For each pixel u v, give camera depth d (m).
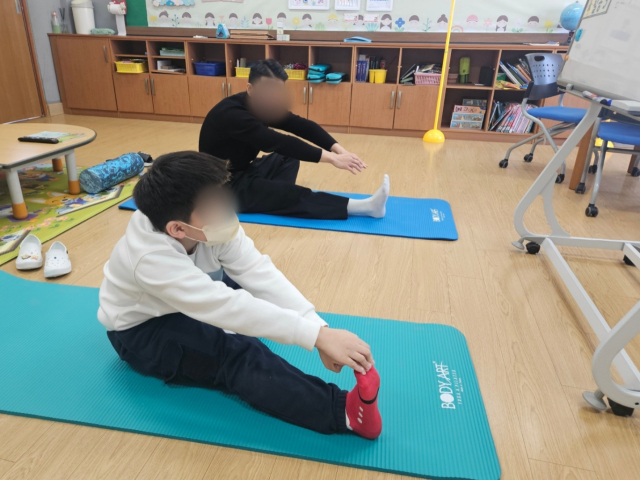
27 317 1.30
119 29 4.44
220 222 0.87
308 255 1.76
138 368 1.09
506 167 3.18
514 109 3.88
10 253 1.70
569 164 3.30
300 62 4.40
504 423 1.01
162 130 4.01
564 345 1.28
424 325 1.32
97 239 1.85
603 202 2.52
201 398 1.04
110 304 1.01
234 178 2.14
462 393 1.07
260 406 0.97
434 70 4.00
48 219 2.04
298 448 0.92
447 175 2.95
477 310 1.43
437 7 3.97
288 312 0.89
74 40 4.32
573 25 3.68
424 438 0.95
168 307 0.96
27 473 0.85
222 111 2.00
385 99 3.99
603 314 1.45
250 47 4.37
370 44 3.86
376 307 1.43
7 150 2.11
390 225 2.06
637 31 1.36
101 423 0.96
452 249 1.86
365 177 2.85
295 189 2.10
